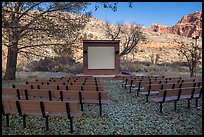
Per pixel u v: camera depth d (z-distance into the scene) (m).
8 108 4.98
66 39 16.06
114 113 6.25
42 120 5.51
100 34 59.00
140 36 39.25
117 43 20.41
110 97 8.95
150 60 46.75
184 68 31.80
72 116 4.63
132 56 51.00
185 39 72.12
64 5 14.21
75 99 6.18
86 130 4.77
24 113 4.86
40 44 16.47
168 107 6.98
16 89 6.70
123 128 4.89
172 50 56.53
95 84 8.64
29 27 12.30
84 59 20.34
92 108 6.88
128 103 7.69
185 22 110.69
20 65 29.08
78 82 9.44
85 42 20.22
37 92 6.43
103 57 20.39
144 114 6.11
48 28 13.40
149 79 10.59
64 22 14.89
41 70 28.64
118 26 41.09
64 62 29.45
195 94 6.91
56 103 4.66
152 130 4.75
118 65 20.47
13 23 9.34
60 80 11.00
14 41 10.69
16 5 11.72
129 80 10.49
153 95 9.24
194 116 5.85
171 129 4.80
